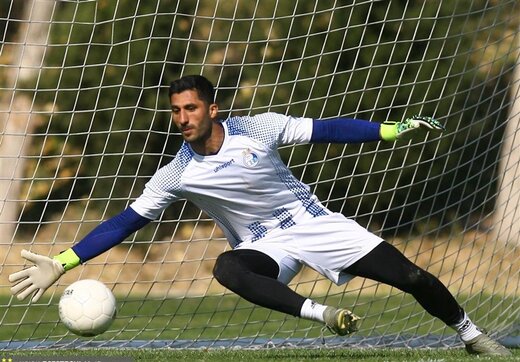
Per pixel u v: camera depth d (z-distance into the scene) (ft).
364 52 159.33
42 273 69.00
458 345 95.14
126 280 188.65
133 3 163.63
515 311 105.81
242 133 68.33
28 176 192.75
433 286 71.31
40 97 180.75
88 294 68.49
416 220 104.83
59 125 179.11
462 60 162.09
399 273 69.77
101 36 169.37
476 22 162.50
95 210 189.67
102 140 179.83
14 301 151.64
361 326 112.47
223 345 94.99
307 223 70.28
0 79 200.34
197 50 166.30
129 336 106.73
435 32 160.86
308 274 184.24
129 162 183.01
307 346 94.22
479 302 109.81
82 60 172.24
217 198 69.31
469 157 175.94
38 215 197.47
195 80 67.05
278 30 161.99
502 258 110.93
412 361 73.41
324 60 158.61
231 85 165.48
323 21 160.45
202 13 165.58
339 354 82.74
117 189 186.09
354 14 160.76
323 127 68.80
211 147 68.03
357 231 70.44
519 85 107.04
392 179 172.96
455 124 168.14
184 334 111.86
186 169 68.59
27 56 185.68
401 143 168.45
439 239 188.34
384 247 70.13
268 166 68.64
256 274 66.69
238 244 72.08
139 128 173.99
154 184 69.21
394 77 158.92
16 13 206.90
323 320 63.98
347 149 165.07
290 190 70.23
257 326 122.42
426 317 126.41
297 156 160.66
